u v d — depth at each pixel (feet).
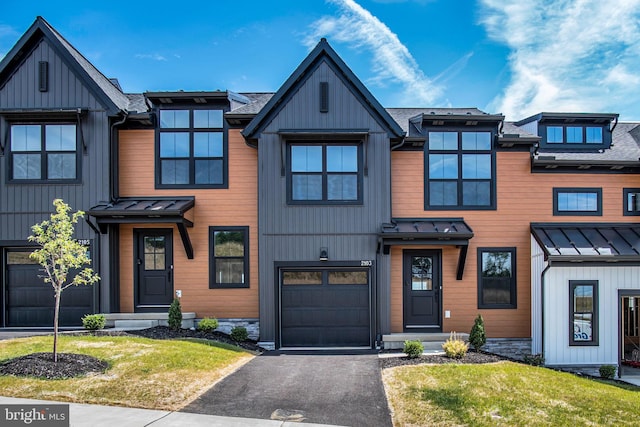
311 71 38.86
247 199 40.75
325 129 38.42
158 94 39.32
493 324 40.06
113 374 24.40
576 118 44.80
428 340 37.04
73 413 19.60
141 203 39.22
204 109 40.86
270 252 38.11
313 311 38.40
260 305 37.83
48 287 38.60
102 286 38.32
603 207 41.37
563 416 21.08
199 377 25.55
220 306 40.40
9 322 38.34
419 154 41.04
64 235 25.64
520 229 40.81
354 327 38.32
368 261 38.06
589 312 36.83
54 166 38.65
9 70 38.70
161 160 40.68
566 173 41.39
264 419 20.26
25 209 38.22
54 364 24.79
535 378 27.43
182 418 19.84
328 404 22.54
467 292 40.16
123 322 37.68
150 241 40.65
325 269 38.73
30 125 38.68
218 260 40.73
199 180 40.81
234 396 23.35
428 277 40.40
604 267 37.04
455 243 37.63
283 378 26.91
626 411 21.98
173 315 36.83
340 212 38.32
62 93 38.58
